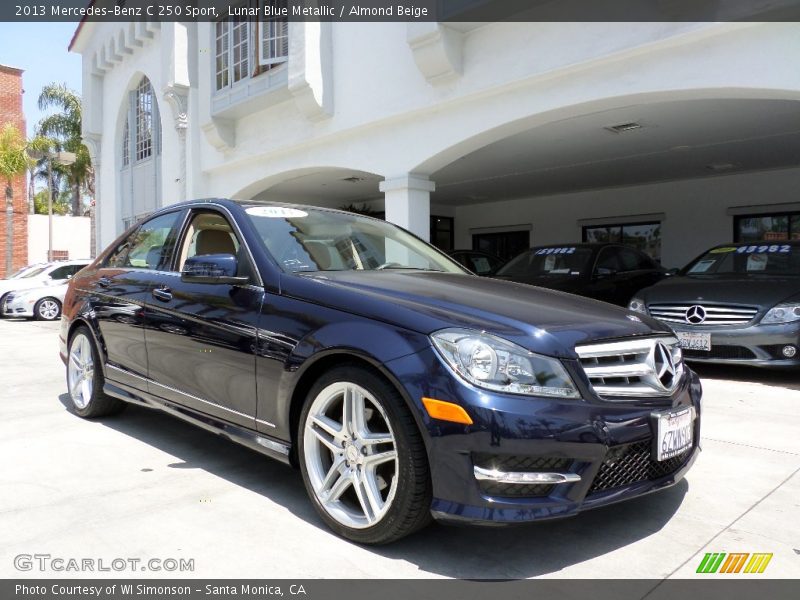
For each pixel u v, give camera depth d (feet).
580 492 7.93
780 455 12.77
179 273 12.73
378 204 58.34
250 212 12.19
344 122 32.04
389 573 8.09
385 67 29.63
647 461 8.66
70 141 111.65
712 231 42.75
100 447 13.25
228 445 13.52
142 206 53.83
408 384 8.04
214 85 40.42
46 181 129.29
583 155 35.27
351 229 13.30
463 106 27.04
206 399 11.43
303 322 9.64
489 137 27.04
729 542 9.06
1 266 93.56
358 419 8.81
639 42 20.99
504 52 24.82
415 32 26.17
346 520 8.89
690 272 23.95
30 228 103.40
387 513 8.32
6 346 32.30
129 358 13.57
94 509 9.98
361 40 30.78
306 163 35.58
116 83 56.80
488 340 8.12
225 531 9.23
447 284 10.66
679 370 9.89
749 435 14.11
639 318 10.11
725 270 23.13
